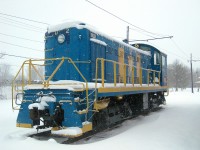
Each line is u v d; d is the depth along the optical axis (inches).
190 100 889.5
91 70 322.3
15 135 281.7
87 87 265.1
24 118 281.4
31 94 285.0
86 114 263.1
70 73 315.9
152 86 509.4
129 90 377.7
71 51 318.0
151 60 582.2
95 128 301.6
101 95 287.6
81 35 317.4
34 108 264.1
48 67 336.8
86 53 315.9
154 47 587.8
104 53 360.2
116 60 400.5
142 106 458.6
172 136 279.4
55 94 267.4
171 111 530.6
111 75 378.3
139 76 466.9
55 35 332.2
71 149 222.2
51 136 290.7
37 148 226.2
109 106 349.1
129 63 452.4
